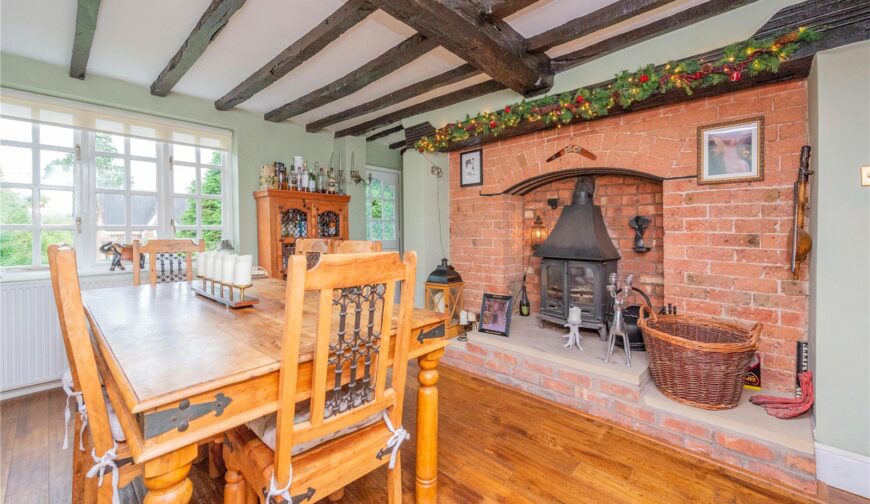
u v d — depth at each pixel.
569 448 1.91
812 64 1.79
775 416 1.79
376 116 3.83
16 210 2.61
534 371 2.53
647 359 2.33
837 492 1.58
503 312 2.89
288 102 3.38
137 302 1.79
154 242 2.51
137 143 3.10
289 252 3.49
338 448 1.18
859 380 1.57
